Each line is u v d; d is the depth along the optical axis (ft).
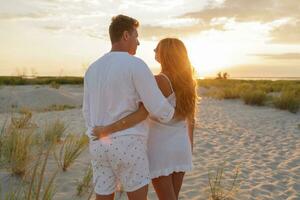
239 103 50.01
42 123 27.53
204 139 24.03
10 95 45.93
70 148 17.39
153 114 7.46
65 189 13.01
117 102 7.41
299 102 42.55
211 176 15.66
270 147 22.17
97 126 7.62
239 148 21.61
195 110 9.00
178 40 8.70
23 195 11.71
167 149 8.36
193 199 12.96
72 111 38.55
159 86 8.31
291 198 13.53
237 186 14.55
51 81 94.79
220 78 131.95
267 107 45.01
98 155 7.69
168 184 8.45
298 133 27.14
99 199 7.90
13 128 18.06
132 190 7.59
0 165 14.60
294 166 17.87
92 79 7.76
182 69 8.48
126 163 7.47
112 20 7.90
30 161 15.06
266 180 15.51
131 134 7.43
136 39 7.99
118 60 7.46
